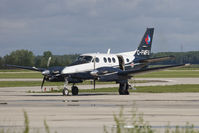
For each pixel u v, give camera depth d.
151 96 93.94
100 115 56.16
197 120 51.59
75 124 48.16
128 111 60.97
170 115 56.22
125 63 106.69
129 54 109.69
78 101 79.81
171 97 89.75
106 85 158.38
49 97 92.12
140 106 68.69
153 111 60.97
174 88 129.12
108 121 50.53
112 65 103.25
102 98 88.19
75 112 59.69
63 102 77.44
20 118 52.88
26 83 176.00
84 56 100.25
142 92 112.50
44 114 57.28
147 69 98.56
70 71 96.25
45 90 120.88
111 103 74.81
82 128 45.34
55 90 123.12
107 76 99.69
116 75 100.69
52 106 68.94
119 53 108.81
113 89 129.75
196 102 76.31
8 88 137.50
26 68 104.56
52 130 44.09
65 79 97.62
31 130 43.84
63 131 43.53
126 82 102.69
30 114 57.25
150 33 114.50
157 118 53.31
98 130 44.06
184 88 128.88
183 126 46.88
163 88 129.50
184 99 83.62
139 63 110.00
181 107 66.81
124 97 91.00
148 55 114.06
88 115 56.22
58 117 54.12
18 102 77.69
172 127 46.25
